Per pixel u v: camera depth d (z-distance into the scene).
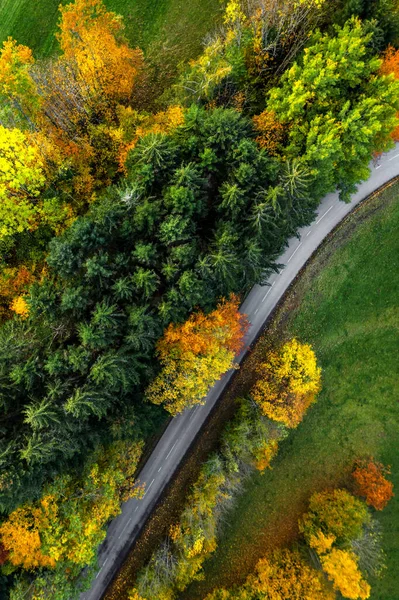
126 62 37.03
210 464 37.84
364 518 38.78
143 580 36.31
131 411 32.16
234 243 30.67
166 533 40.97
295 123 31.61
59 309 28.77
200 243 30.69
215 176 31.39
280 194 27.80
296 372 37.19
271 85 34.50
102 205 29.34
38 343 28.97
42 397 28.30
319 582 37.59
